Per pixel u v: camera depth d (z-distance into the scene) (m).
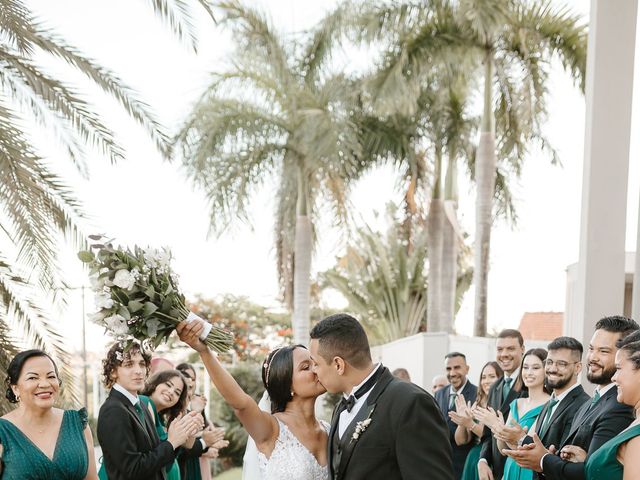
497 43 11.58
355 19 11.77
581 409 3.35
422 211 14.77
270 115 12.26
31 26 5.88
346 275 18.50
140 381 3.78
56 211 6.09
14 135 5.82
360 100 12.53
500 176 14.32
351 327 2.68
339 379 2.67
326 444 3.08
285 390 3.06
